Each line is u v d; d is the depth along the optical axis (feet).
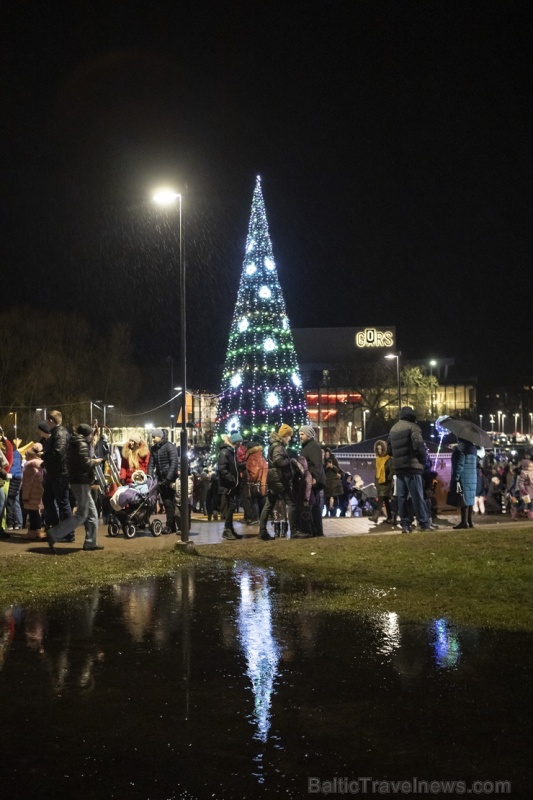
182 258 44.52
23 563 37.83
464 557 37.09
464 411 409.08
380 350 397.19
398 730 16.84
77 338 212.23
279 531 50.83
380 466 53.93
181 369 43.62
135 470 52.85
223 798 13.94
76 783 14.56
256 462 57.36
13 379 198.29
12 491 52.54
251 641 24.21
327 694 19.20
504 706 18.16
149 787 14.38
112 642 24.30
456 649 22.79
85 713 18.11
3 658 22.66
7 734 16.92
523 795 13.98
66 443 43.16
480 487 63.00
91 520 42.42
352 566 36.24
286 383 101.45
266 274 102.17
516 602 28.32
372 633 24.79
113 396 217.77
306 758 15.55
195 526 56.95
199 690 19.65
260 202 102.68
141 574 35.60
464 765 15.14
